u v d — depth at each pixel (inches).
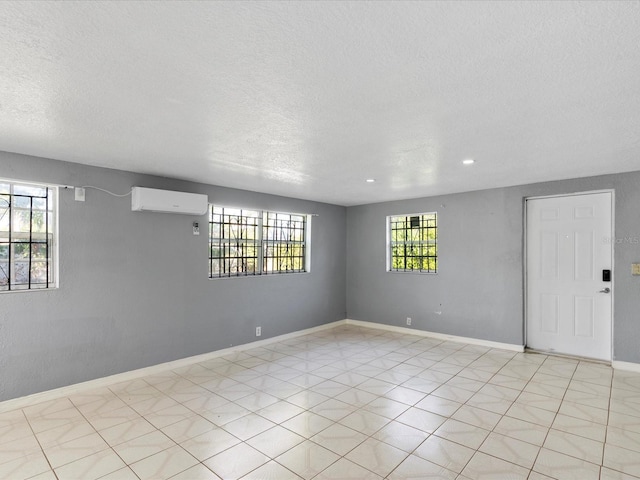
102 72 68.0
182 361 166.2
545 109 85.8
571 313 176.6
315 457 93.3
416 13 50.6
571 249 176.4
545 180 173.8
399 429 107.2
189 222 170.9
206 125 96.7
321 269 238.8
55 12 50.1
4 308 120.7
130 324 150.0
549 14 50.8
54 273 132.9
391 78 70.4
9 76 69.3
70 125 96.7
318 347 196.2
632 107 84.5
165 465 90.3
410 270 229.8
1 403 119.6
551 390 135.3
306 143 112.3
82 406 123.4
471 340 201.3
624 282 157.4
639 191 153.9
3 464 91.0
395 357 177.5
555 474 85.8
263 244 208.8
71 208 135.6
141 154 125.4
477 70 67.2
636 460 91.2
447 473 86.5
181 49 60.2
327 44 58.7
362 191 200.5
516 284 186.7
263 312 202.4
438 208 214.1
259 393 134.2
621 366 157.5
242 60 63.7
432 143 112.5
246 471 87.7
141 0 47.6
